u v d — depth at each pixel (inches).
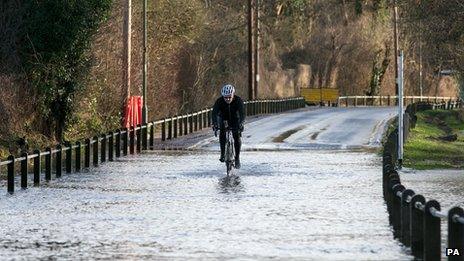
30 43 2716.5
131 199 1577.3
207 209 1446.9
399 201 1201.4
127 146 2549.2
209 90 5310.0
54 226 1273.4
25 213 1406.3
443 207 1451.8
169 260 1015.0
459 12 3592.5
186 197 1606.8
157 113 3951.8
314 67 6855.3
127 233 1209.4
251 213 1402.6
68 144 2041.1
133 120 3171.8
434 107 5615.2
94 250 1080.8
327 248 1095.6
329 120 4119.1
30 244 1125.1
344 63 7032.5
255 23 5457.7
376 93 7185.0
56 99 2795.3
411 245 1047.6
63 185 1800.0
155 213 1402.6
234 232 1217.4
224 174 2012.8
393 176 1382.9
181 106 4672.7
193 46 4938.5
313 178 1929.1
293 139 3100.4
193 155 2534.5
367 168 2153.1
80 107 2952.8
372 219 1343.5
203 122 3804.1
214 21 5334.6
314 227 1263.5
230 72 5620.1
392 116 4419.3
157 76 4008.4
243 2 5876.0
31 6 2721.5
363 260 1016.2
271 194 1652.3
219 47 5531.5
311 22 6894.7
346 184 1819.6
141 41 3880.4
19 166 2167.8
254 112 4685.0
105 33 3324.3
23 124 2645.2
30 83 2709.2
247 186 1780.3
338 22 6983.3
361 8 7032.5
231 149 1996.8
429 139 3110.2
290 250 1080.8
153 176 1968.5
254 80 5447.8
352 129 3560.5
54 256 1041.5
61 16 2726.4
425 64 7711.6
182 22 4443.9
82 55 2802.7
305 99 6210.6
